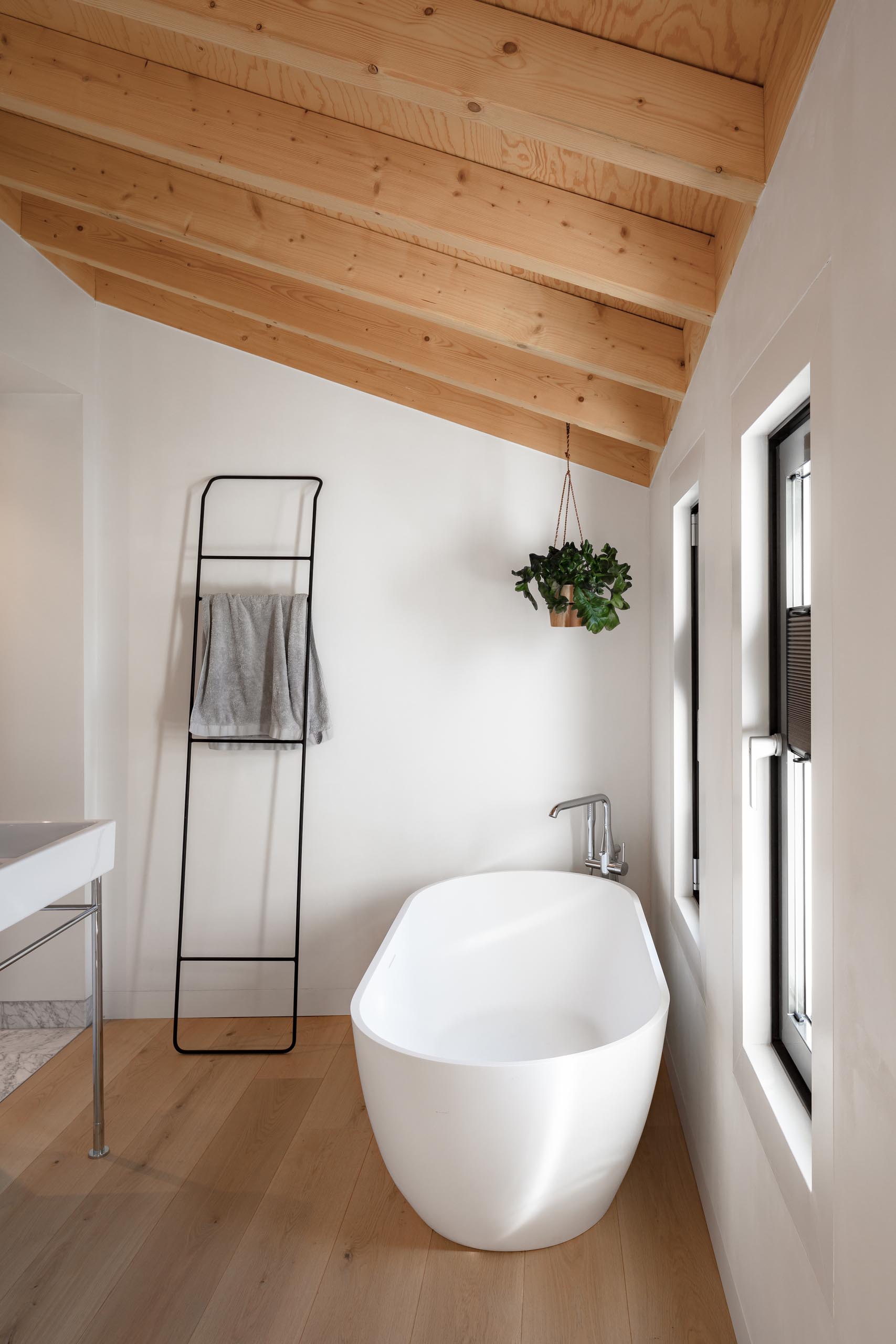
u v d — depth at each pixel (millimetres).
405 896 3541
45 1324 1939
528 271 2418
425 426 3504
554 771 3512
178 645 3537
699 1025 2365
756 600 1752
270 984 3564
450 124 1838
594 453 3436
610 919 3221
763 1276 1616
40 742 3449
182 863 3477
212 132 2002
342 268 2484
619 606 3131
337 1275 2078
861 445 1012
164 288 3145
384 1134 2078
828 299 1135
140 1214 2311
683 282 1956
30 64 2027
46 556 3447
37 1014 3486
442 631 3518
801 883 1705
